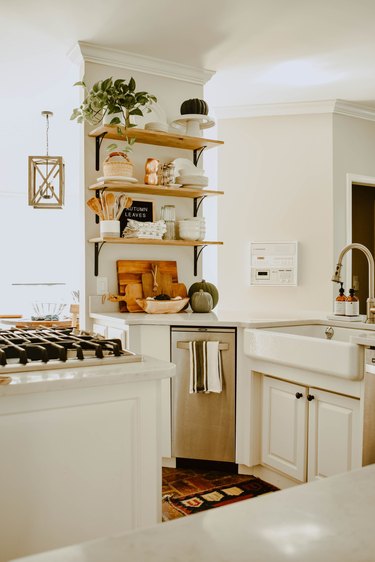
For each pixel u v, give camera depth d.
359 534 0.47
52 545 1.42
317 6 2.74
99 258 3.34
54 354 1.61
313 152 4.26
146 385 1.55
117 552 0.44
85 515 1.46
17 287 7.17
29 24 2.95
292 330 2.88
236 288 4.35
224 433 2.80
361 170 4.39
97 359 1.58
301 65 3.52
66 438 1.43
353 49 3.28
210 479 2.75
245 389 2.76
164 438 2.88
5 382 1.33
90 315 3.28
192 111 3.33
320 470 2.32
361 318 2.85
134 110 3.07
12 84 3.88
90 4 2.73
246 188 4.35
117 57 3.33
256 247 4.31
